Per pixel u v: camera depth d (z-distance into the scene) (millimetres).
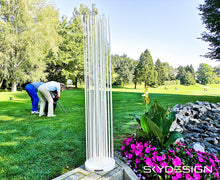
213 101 7906
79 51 19203
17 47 12445
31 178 1657
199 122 3104
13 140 2713
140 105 7000
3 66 12438
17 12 12328
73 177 1405
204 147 2336
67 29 19594
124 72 31219
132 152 1760
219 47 10031
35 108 5094
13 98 9258
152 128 1680
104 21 1499
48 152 2246
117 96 11359
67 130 3248
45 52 15172
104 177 1405
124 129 3334
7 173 1746
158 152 1621
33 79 13609
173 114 2205
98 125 1538
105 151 1637
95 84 1532
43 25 12680
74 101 8078
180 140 2412
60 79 20766
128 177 1498
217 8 8914
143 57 30562
